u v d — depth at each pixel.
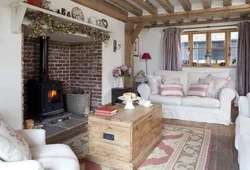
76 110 4.51
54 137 3.09
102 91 4.72
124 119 2.21
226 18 5.72
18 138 1.41
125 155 2.18
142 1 4.31
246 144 1.65
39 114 3.77
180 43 6.38
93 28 4.12
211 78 4.33
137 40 6.81
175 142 2.96
